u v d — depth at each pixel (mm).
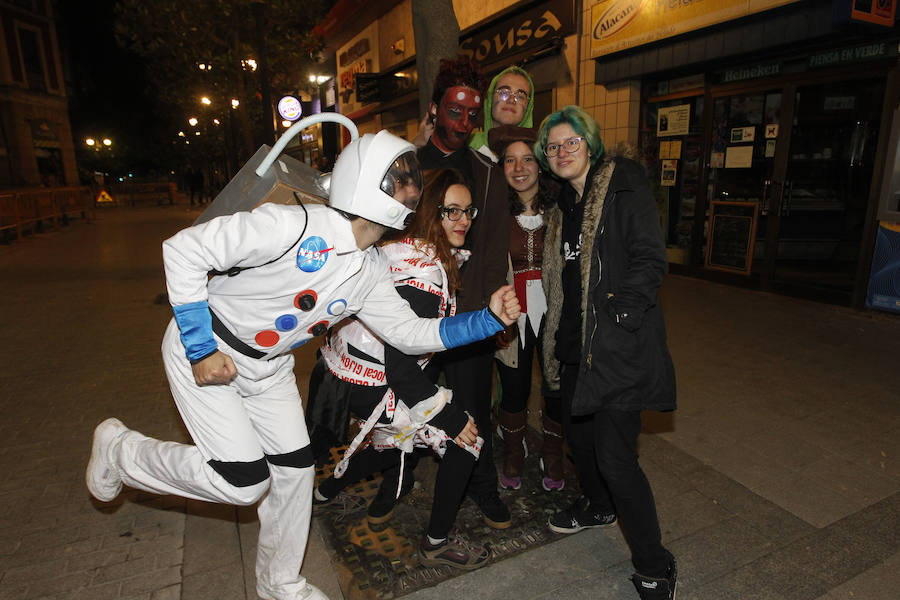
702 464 2996
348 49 20234
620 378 1915
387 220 1632
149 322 6000
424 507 2676
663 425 3443
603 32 7863
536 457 3146
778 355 4605
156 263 9875
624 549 2367
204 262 1549
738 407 3672
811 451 3121
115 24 11969
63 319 6129
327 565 2266
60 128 26281
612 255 1955
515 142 2551
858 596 2074
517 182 2580
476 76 2396
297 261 1610
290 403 1927
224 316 1710
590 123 2078
